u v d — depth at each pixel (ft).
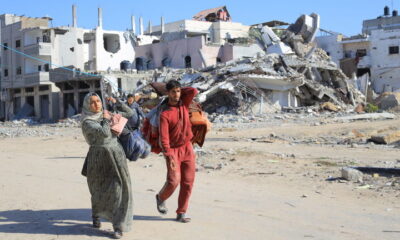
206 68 149.28
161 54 186.60
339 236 17.46
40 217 20.27
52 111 177.27
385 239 17.07
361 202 23.67
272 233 17.83
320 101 160.76
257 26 199.00
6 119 196.65
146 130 19.58
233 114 133.90
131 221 17.40
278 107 147.23
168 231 18.02
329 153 47.57
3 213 21.08
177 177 18.79
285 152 48.47
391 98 154.81
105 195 17.19
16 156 46.50
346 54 206.69
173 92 18.60
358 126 83.41
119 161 17.03
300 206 22.80
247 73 139.44
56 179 30.91
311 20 191.52
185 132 19.03
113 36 194.59
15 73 189.26
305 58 161.48
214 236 17.37
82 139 70.38
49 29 180.04
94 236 17.30
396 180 28.89
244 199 24.50
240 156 43.09
